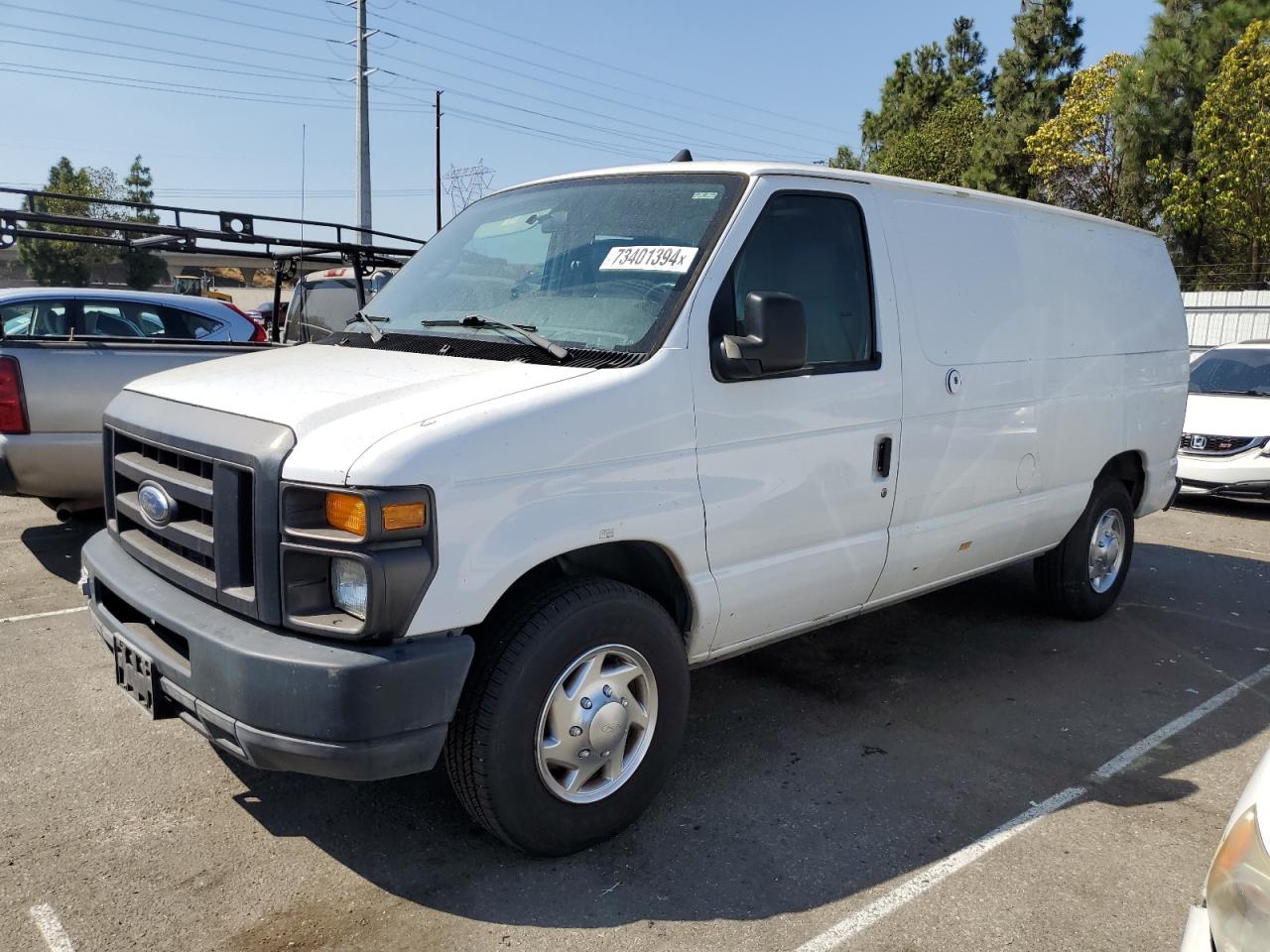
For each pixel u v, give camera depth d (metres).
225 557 2.92
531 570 3.28
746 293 3.60
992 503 4.83
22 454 5.96
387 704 2.71
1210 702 4.83
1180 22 34.22
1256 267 32.22
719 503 3.49
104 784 3.70
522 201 4.34
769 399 3.62
